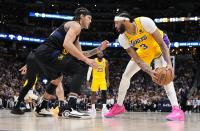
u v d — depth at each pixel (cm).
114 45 3284
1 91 1942
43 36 3184
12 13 3150
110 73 3133
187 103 2128
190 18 3225
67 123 465
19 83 2309
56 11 3284
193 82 2912
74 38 545
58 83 640
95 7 3472
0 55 2989
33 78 607
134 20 548
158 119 627
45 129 362
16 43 3250
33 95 1166
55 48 568
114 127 403
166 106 2102
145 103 2161
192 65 3266
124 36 555
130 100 2192
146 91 2620
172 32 3538
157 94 2428
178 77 3045
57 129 365
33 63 582
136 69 646
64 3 3291
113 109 675
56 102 844
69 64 571
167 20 3288
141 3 3644
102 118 632
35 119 552
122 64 3334
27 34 3114
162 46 538
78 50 538
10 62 2927
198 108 2131
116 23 550
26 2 3177
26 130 345
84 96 1852
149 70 511
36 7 3198
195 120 607
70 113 606
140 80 2867
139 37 553
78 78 580
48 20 3331
